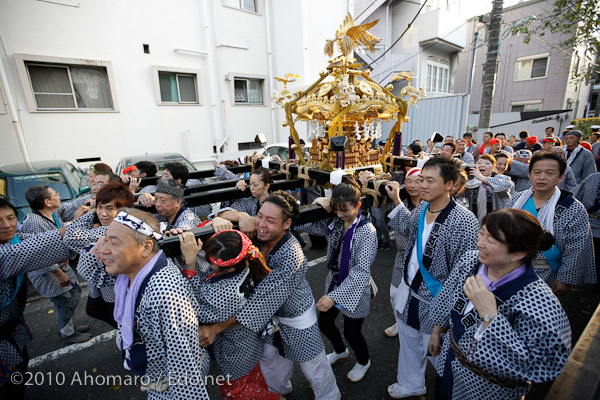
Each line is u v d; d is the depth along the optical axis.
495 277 1.22
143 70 7.79
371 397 2.08
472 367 1.23
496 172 3.72
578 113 16.92
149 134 8.09
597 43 8.38
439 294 1.52
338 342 2.29
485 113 8.59
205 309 1.40
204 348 1.50
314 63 9.62
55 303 2.65
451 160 1.76
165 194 2.30
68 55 6.83
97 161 7.48
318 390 1.81
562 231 1.97
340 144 2.88
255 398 1.69
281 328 1.74
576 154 4.77
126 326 1.22
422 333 1.82
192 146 8.80
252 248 1.39
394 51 13.54
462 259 1.43
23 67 6.39
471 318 1.27
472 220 1.68
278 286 1.52
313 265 4.08
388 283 3.60
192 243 1.44
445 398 1.47
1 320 1.67
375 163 3.70
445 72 14.23
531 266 1.17
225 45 8.89
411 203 2.68
